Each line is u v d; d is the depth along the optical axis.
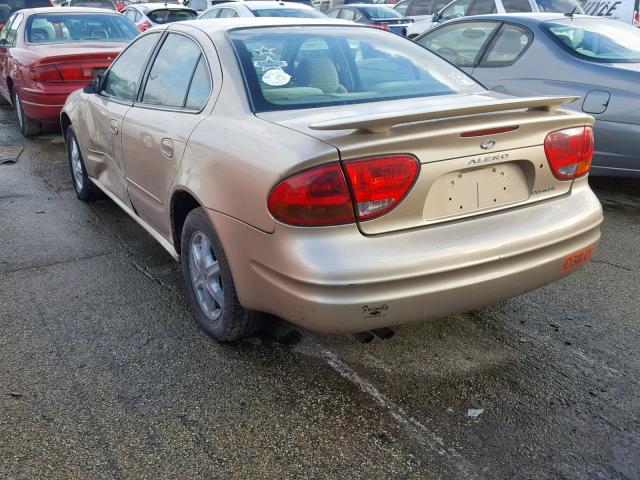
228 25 3.46
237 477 2.29
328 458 2.39
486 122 2.51
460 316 3.45
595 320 3.42
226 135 2.80
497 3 9.93
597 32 5.75
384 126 2.29
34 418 2.59
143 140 3.61
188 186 3.00
